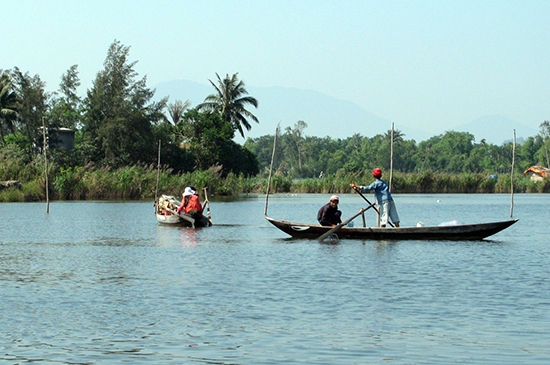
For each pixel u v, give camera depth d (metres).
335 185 95.31
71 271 21.62
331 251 26.42
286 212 54.06
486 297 17.05
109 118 101.00
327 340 13.27
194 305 16.20
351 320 14.74
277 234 34.12
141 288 18.42
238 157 112.00
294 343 13.09
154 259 24.52
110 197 72.06
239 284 18.92
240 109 114.19
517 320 14.70
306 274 20.67
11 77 100.94
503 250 26.62
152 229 37.34
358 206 63.78
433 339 13.34
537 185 105.88
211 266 22.52
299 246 28.31
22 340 13.28
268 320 14.75
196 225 38.97
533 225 40.75
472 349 12.69
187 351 12.61
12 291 18.08
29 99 94.50
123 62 103.94
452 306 16.03
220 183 86.00
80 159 95.88
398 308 15.84
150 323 14.52
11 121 101.38
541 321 14.60
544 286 18.56
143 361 12.06
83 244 29.84
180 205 41.75
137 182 73.00
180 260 24.17
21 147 97.00
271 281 19.42
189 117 111.25
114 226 39.41
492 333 13.72
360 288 18.28
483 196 90.44
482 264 22.73
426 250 26.61
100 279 19.97
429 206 64.12
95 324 14.44
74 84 115.00
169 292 17.83
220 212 53.88
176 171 103.31
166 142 105.25
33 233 35.00
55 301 16.75
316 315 15.17
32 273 21.22
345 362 11.99
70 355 12.38
